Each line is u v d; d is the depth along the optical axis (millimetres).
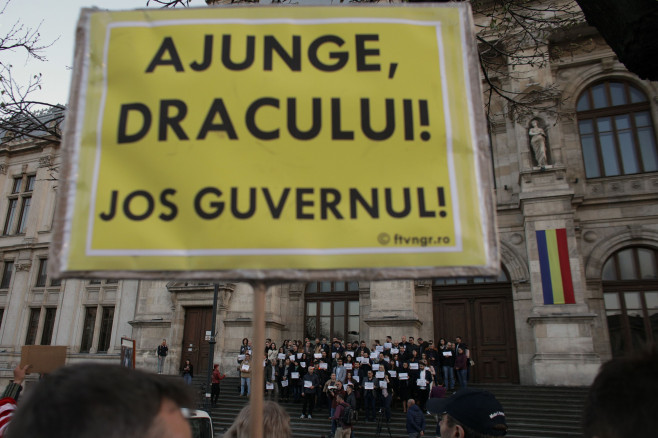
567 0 18953
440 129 2670
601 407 1521
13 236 33219
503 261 21094
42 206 32750
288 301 24094
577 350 17875
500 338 20562
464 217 2525
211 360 17797
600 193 20688
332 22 2818
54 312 30719
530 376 19375
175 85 2676
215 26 2781
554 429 14266
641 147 20797
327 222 2482
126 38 2736
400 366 15930
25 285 31766
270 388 18172
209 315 24203
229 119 2625
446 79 2760
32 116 8859
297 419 16234
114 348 27453
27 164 34406
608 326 19422
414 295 21172
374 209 2516
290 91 2691
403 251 2457
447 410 3066
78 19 2734
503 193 21750
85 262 2381
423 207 2531
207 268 2391
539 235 19609
